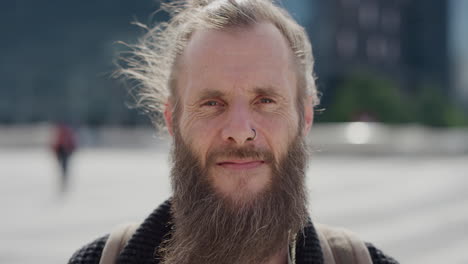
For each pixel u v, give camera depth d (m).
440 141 23.88
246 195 1.34
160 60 1.68
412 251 6.24
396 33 64.19
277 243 1.38
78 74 58.50
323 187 12.21
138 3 56.09
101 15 57.97
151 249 1.51
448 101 52.94
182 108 1.44
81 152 25.17
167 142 1.74
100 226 7.80
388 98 45.16
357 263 1.52
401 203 9.84
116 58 1.80
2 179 14.45
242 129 1.32
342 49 57.28
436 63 67.81
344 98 44.66
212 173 1.36
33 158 22.77
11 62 59.44
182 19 1.51
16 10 59.31
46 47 59.16
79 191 11.88
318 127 23.94
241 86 1.35
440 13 68.75
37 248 6.38
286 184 1.39
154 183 13.35
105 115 56.38
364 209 9.07
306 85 1.54
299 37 1.52
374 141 21.89
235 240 1.34
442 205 9.60
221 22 1.39
